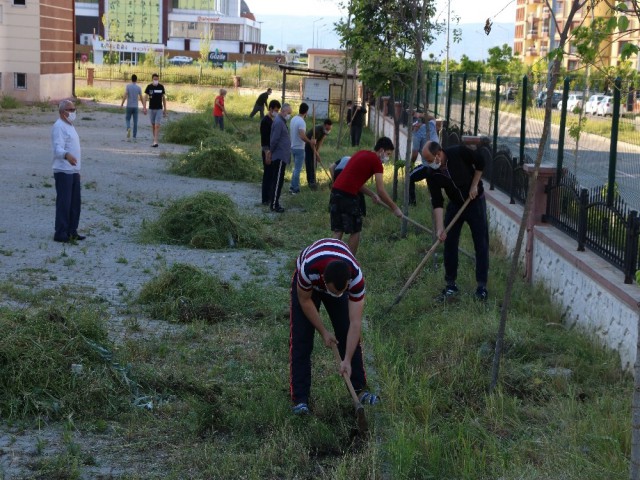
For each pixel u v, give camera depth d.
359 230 10.81
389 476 5.06
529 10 66.56
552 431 5.68
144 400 6.07
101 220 13.12
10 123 28.45
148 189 16.41
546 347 7.49
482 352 7.24
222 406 5.93
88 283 9.43
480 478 5.01
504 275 10.17
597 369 6.96
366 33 16.92
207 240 11.71
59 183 11.26
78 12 119.00
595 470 5.02
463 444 5.30
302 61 109.50
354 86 29.67
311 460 5.32
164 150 23.05
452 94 18.77
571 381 6.79
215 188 17.14
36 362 6.00
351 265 5.68
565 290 8.75
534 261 9.95
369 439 5.52
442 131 19.08
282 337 7.54
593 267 7.93
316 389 6.30
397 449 5.17
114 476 4.95
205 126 25.77
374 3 16.05
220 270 10.42
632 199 7.99
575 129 8.40
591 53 5.04
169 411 5.95
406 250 11.19
